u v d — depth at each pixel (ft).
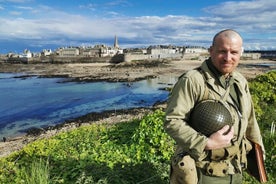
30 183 16.67
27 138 72.74
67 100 136.26
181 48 609.42
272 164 20.71
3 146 66.13
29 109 115.75
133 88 171.73
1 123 93.09
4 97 148.25
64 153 23.90
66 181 17.87
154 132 24.81
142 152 23.08
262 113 35.19
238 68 277.85
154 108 101.24
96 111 108.47
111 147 25.16
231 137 11.01
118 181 17.06
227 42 10.76
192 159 11.53
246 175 19.15
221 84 11.33
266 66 318.45
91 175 17.46
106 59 424.46
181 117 11.19
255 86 48.67
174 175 11.89
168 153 22.43
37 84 203.51
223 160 11.50
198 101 11.35
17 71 313.32
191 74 11.31
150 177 17.92
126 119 83.66
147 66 332.80
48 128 82.84
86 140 27.53
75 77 239.71
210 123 10.91
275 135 24.20
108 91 162.81
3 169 20.81
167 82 197.47
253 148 12.89
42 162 19.10
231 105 11.47
